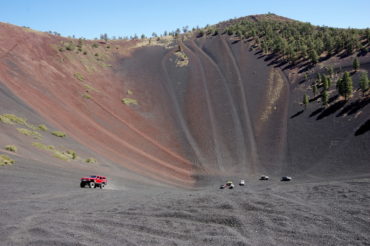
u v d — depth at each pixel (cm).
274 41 14712
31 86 7100
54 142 4659
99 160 4869
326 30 17100
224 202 1528
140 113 9281
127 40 18250
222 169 6569
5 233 957
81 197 1894
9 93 5788
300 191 2212
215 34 18638
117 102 9444
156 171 5700
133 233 1004
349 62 10600
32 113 5466
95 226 1070
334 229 1046
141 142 7350
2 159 2797
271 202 1555
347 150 6172
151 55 15100
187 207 1442
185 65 13488
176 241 921
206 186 5144
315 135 7306
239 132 8412
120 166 5066
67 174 3231
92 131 6550
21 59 8319
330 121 7600
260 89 10762
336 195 1875
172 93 10975
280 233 1012
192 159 7044
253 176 6059
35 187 2145
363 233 990
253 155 7288
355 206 1438
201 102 10256
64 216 1236
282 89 10381
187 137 8206
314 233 1003
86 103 8206
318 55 12269
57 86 8181
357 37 13475
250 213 1296
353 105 7775
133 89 10912
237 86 11269
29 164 3075
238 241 915
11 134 4028
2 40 8950
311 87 9831
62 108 6931
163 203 1589
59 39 12244
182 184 5125
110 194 2155
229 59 13912
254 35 16575
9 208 1362
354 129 6788
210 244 899
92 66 11325
